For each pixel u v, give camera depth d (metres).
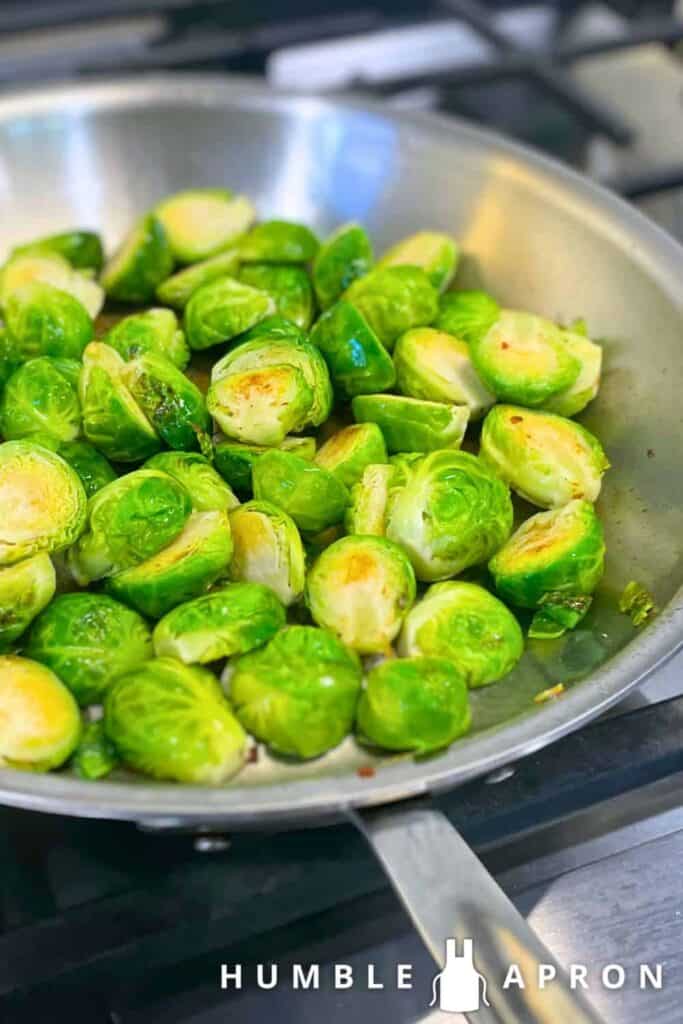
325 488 0.53
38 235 0.68
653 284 0.59
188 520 0.53
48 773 0.45
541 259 0.63
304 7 0.88
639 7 0.89
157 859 0.47
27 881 0.47
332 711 0.47
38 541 0.51
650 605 0.51
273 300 0.63
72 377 0.58
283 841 0.48
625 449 0.57
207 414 0.57
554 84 0.82
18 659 0.48
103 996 0.46
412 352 0.59
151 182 0.69
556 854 0.49
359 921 0.48
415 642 0.50
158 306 0.66
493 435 0.56
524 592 0.52
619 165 0.82
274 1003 0.47
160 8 0.82
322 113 0.67
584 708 0.45
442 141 0.66
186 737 0.46
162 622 0.49
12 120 0.66
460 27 0.95
